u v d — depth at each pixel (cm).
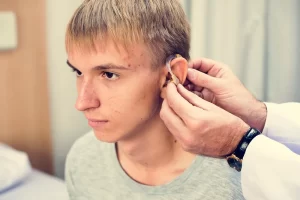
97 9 64
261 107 79
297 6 145
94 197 80
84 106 65
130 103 66
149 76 66
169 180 74
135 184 75
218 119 62
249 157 62
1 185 127
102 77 65
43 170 176
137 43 64
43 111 172
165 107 67
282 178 60
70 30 65
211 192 70
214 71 80
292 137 77
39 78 168
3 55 162
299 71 150
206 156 68
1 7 156
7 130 169
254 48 149
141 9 65
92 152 83
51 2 164
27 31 163
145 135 71
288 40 148
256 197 63
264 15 146
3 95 166
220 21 149
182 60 68
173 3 71
